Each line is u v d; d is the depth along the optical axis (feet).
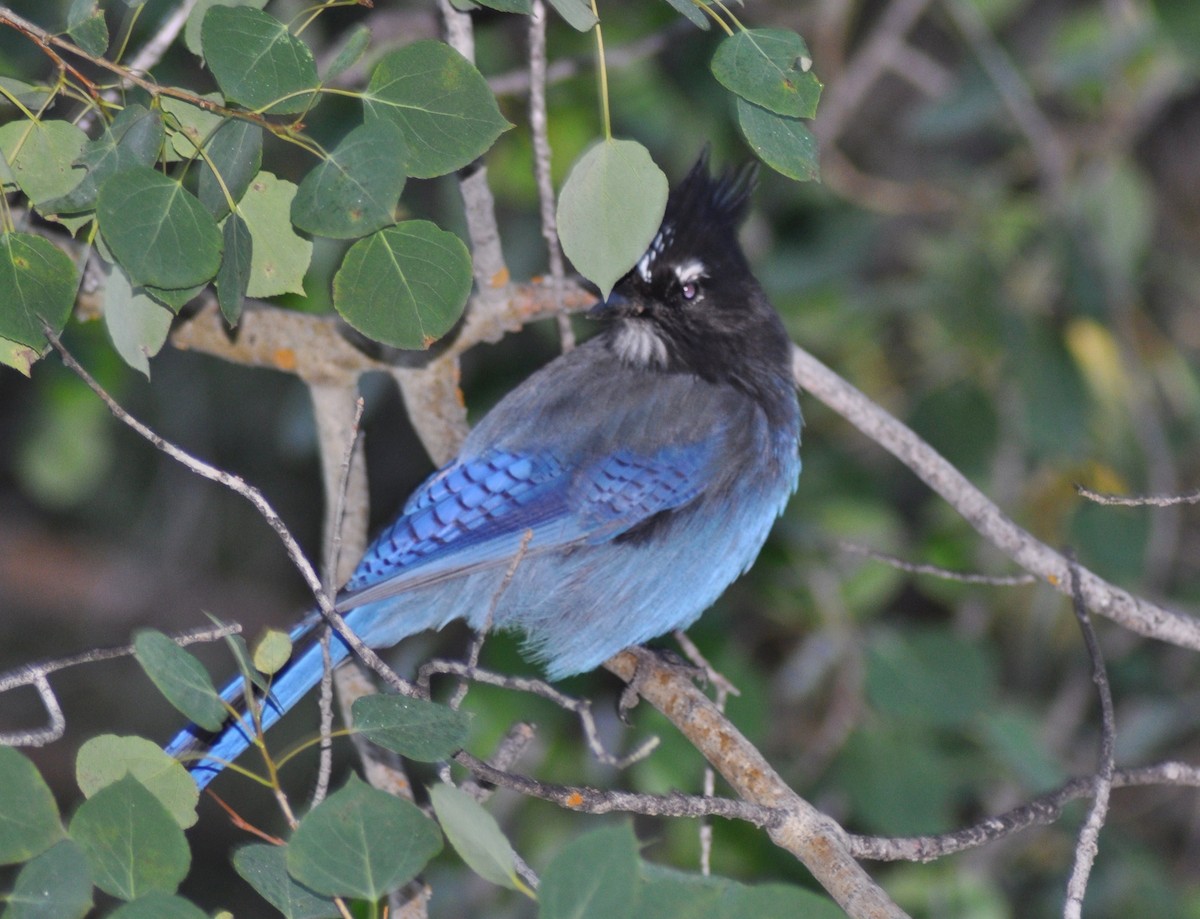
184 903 16.69
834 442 42.29
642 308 31.50
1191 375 42.47
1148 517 36.04
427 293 20.29
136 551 54.08
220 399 48.19
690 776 33.55
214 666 52.90
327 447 31.63
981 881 35.04
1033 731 34.68
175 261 19.44
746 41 19.72
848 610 37.60
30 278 20.77
